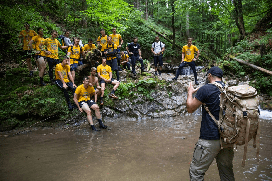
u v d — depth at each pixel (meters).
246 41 11.77
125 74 8.54
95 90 6.36
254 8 12.30
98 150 4.04
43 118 6.11
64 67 6.46
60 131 5.54
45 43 6.62
